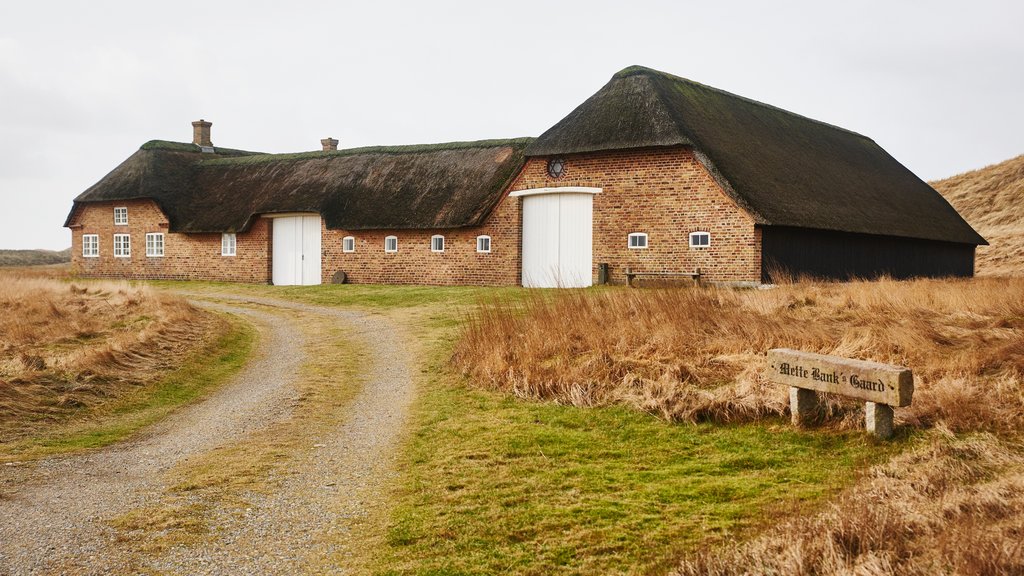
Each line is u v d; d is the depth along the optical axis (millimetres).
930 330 11469
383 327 19094
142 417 11172
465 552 6172
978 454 7297
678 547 5918
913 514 5582
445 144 32094
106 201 36750
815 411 9086
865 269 25828
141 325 17609
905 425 8438
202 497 7613
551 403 10898
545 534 6461
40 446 9492
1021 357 9547
